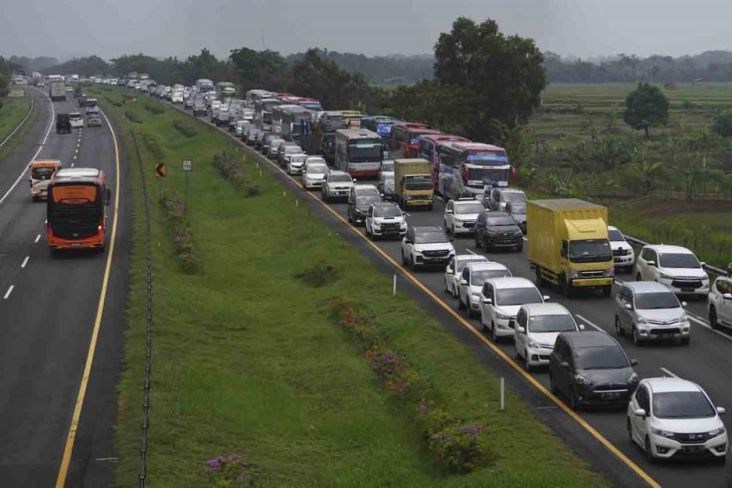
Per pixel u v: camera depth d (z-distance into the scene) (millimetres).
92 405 45188
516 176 140750
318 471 38312
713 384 46875
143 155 167250
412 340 58219
